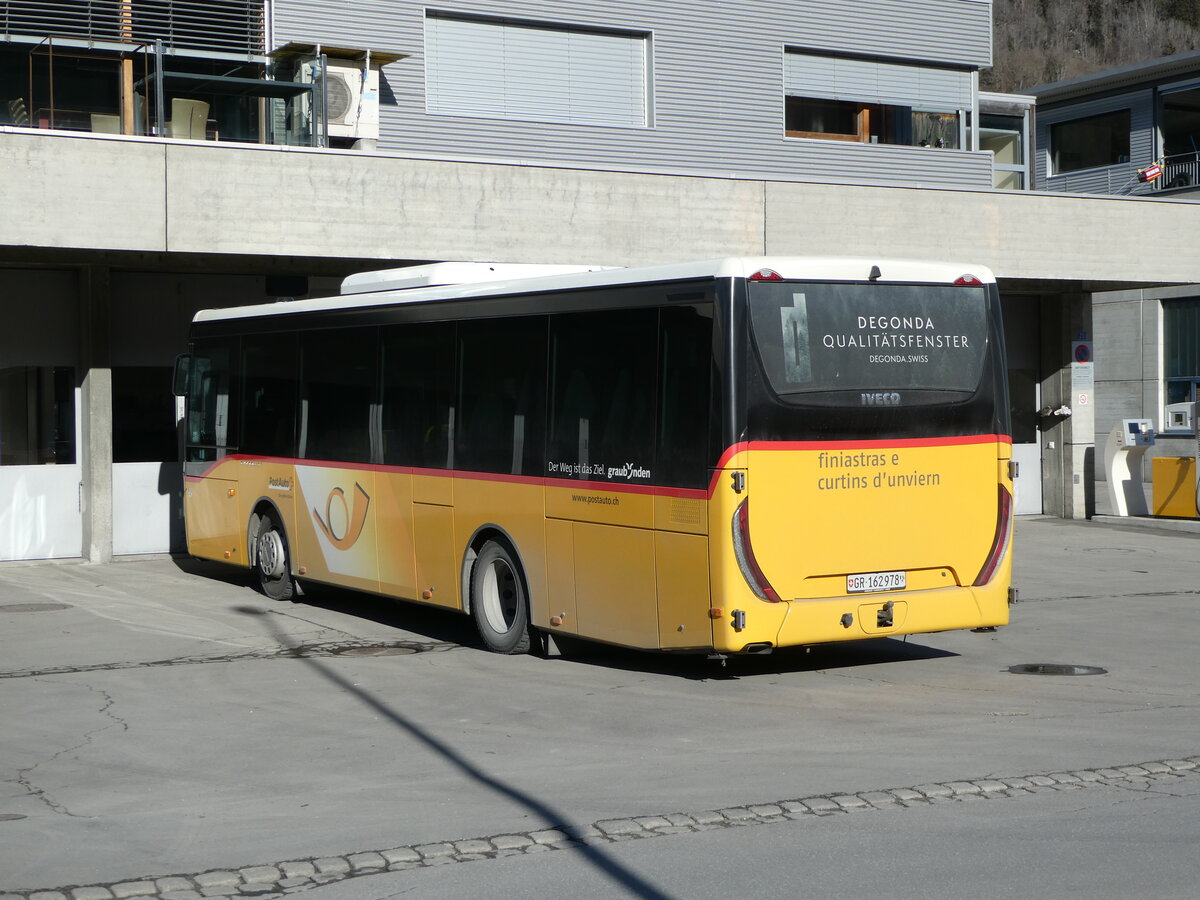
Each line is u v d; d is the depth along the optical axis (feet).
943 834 21.09
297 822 22.30
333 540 44.80
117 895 18.78
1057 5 340.80
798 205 64.08
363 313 43.27
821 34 82.79
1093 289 75.41
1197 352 116.37
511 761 26.35
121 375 60.90
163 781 25.16
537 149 75.51
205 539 52.85
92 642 40.47
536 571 36.09
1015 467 34.24
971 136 88.58
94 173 52.70
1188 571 56.13
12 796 24.21
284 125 67.31
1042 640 39.96
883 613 32.35
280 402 47.88
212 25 67.21
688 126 79.15
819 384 31.63
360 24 70.69
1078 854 20.02
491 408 37.65
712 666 35.91
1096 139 142.31
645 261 61.31
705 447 31.07
